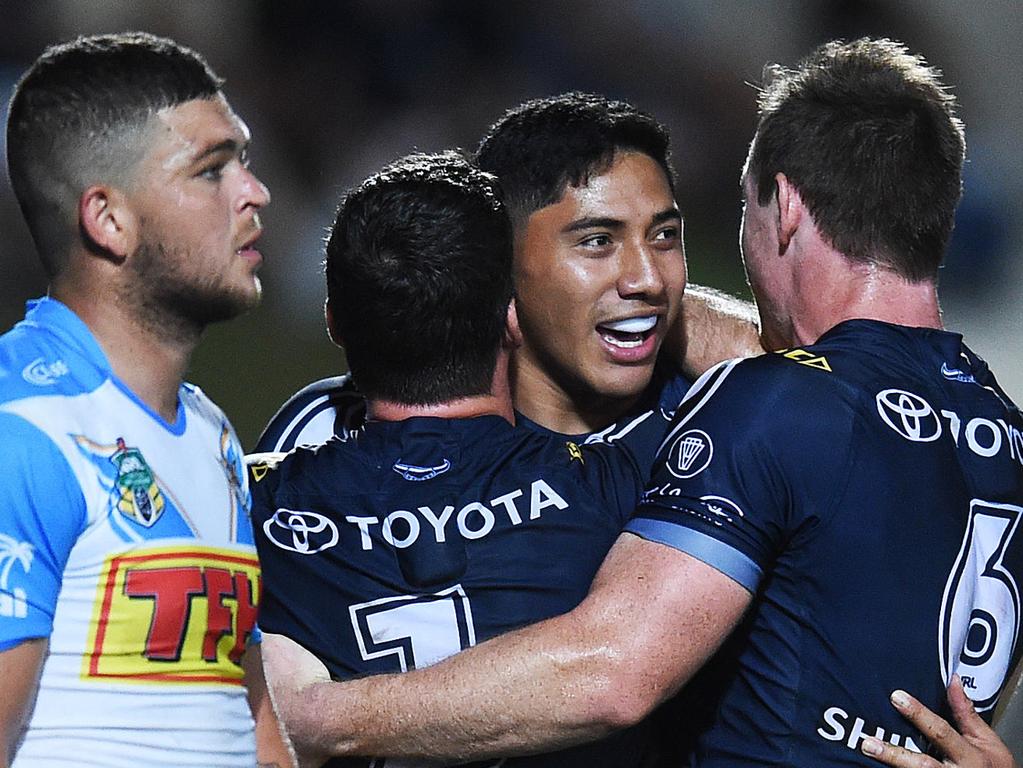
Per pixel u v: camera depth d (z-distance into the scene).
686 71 53.12
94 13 46.25
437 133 49.28
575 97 9.94
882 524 7.65
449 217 8.20
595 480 8.27
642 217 9.48
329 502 8.09
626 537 7.86
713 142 52.81
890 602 7.64
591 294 9.53
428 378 8.27
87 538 6.47
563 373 9.93
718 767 7.99
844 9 53.47
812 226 8.41
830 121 8.34
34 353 6.66
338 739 7.84
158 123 6.68
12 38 44.72
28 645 6.25
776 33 54.03
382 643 7.94
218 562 6.96
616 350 9.74
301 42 48.72
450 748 7.72
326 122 48.16
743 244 9.05
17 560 6.24
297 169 47.34
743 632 7.91
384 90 49.41
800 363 7.99
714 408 7.93
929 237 8.35
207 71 6.95
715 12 53.88
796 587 7.72
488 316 8.30
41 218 6.81
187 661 6.75
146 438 6.79
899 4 53.81
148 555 6.60
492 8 50.91
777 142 8.53
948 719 7.86
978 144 52.38
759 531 7.62
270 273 42.53
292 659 8.05
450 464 8.11
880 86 8.41
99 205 6.66
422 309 8.11
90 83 6.64
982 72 54.53
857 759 7.68
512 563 7.92
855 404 7.82
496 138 9.75
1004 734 11.23
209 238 6.79
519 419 10.26
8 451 6.28
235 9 48.22
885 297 8.34
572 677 7.52
